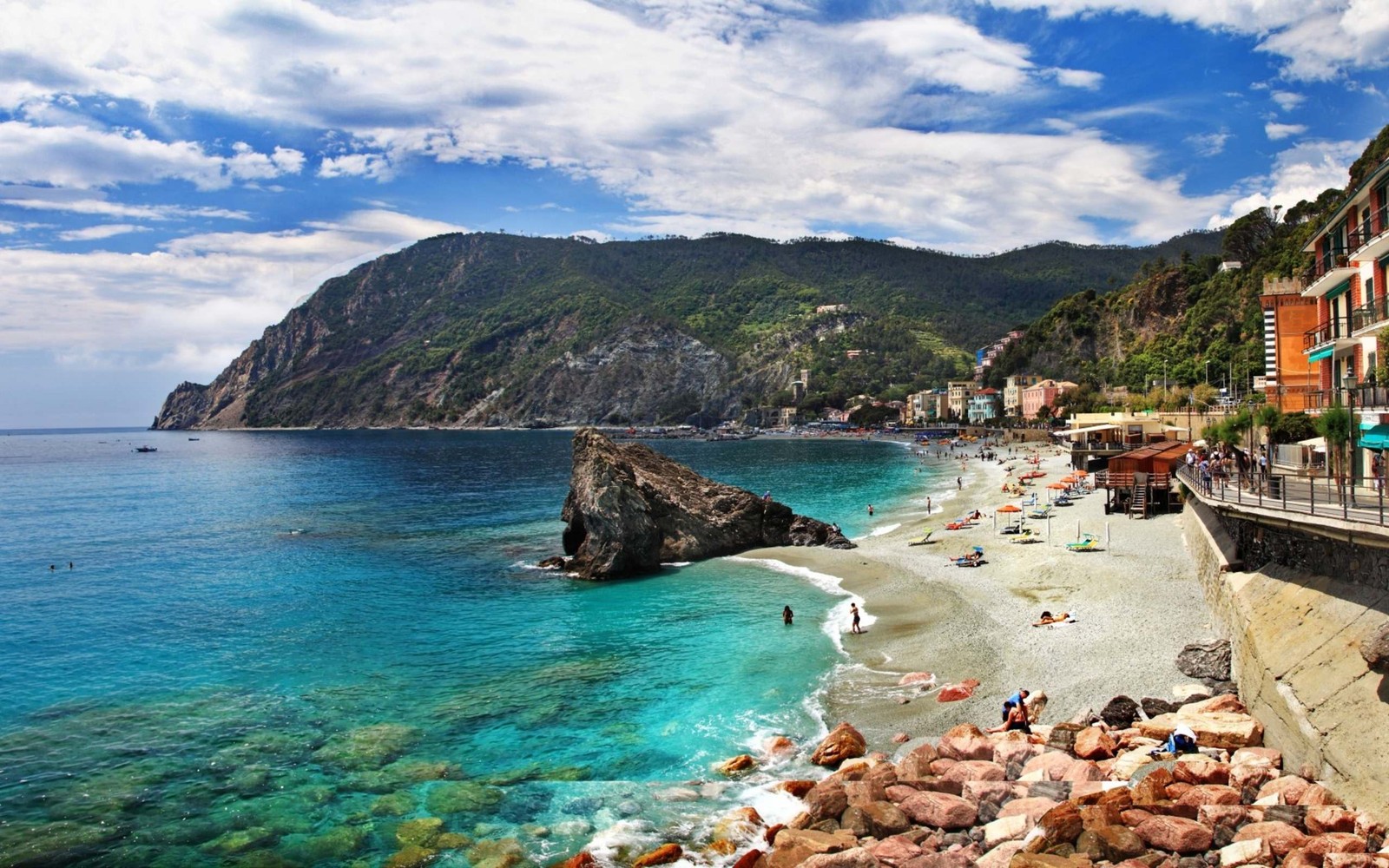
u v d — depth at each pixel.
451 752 27.38
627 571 55.97
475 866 20.47
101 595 51.84
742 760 25.61
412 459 194.00
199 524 85.81
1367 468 34.06
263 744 28.09
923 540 63.12
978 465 141.25
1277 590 25.84
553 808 23.38
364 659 37.50
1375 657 18.86
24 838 22.23
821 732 28.12
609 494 55.91
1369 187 36.09
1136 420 92.62
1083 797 20.11
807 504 93.25
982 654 34.28
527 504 100.00
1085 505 73.19
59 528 84.44
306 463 187.88
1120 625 35.41
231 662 37.16
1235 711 24.19
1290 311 51.28
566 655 37.56
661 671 35.00
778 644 38.28
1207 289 173.50
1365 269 37.44
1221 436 56.75
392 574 57.81
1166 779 19.78
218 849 21.70
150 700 32.41
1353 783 17.66
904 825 20.52
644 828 22.06
